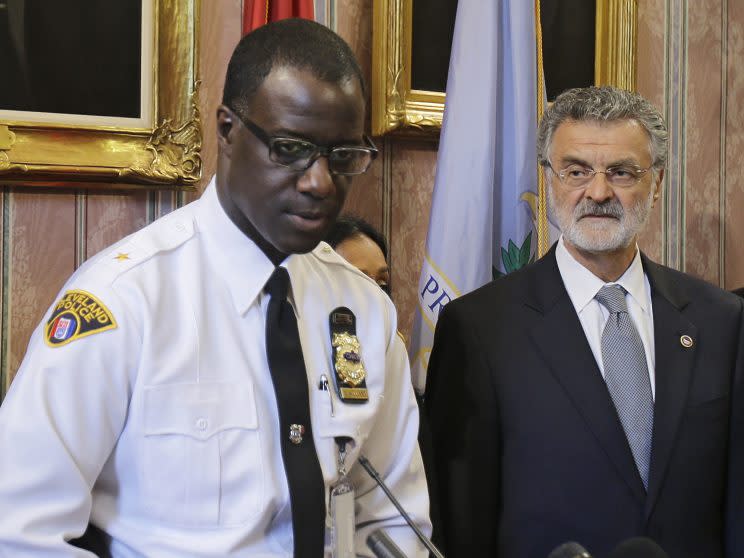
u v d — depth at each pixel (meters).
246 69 1.27
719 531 1.83
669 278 1.99
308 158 1.23
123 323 1.26
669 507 1.76
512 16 2.57
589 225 1.84
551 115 1.94
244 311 1.37
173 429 1.26
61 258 2.33
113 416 1.25
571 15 2.94
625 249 1.89
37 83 2.27
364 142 1.32
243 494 1.28
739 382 1.86
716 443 1.81
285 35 1.27
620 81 2.98
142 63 2.37
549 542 1.77
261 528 1.29
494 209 2.59
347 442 1.39
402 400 1.56
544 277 1.95
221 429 1.29
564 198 1.89
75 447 1.21
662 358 1.84
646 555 0.94
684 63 3.17
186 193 2.46
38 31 2.27
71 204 2.34
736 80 3.27
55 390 1.21
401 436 1.55
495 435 1.85
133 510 1.27
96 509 1.28
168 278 1.34
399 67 2.62
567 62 2.94
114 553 1.27
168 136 2.37
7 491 1.17
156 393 1.26
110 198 2.38
